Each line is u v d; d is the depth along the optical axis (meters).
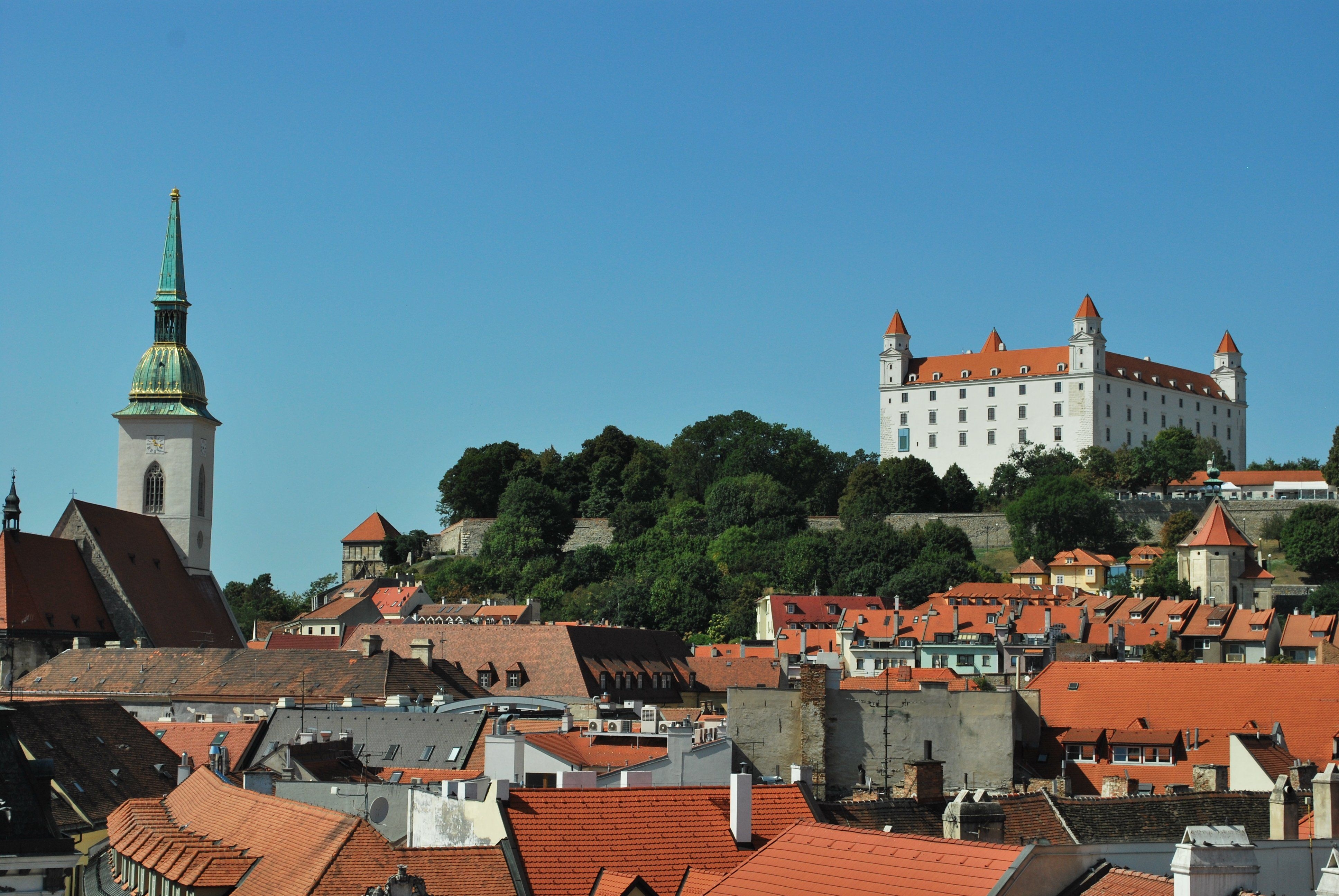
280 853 58.09
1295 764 104.88
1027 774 118.12
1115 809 70.31
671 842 56.12
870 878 46.06
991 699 107.25
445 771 96.69
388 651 164.12
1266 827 72.56
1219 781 108.69
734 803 57.19
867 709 107.75
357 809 75.75
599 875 54.22
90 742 99.94
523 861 54.25
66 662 178.88
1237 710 132.25
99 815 91.06
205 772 75.88
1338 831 60.09
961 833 58.56
